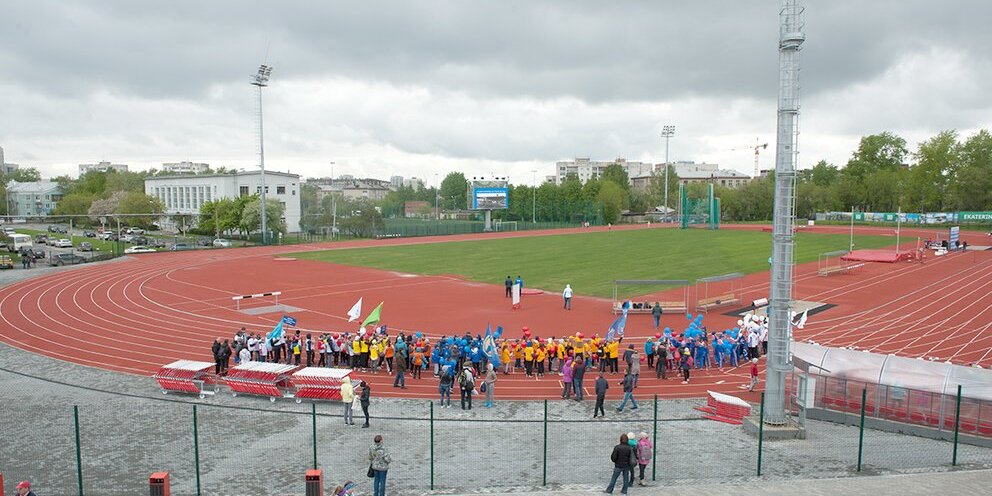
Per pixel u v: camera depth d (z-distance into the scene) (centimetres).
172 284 6394
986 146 14875
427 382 3130
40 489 1845
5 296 5675
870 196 17312
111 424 2402
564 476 1939
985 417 2208
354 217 13350
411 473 1966
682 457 2089
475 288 6128
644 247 9750
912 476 1895
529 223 16050
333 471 1984
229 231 13300
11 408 2598
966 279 6347
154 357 3631
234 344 3412
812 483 1855
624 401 2670
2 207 19450
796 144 2294
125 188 17750
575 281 6444
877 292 5681
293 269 7606
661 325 4444
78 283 6431
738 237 11412
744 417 2411
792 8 2273
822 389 2541
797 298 5412
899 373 2470
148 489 1847
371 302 5388
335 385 2750
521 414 2620
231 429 2359
